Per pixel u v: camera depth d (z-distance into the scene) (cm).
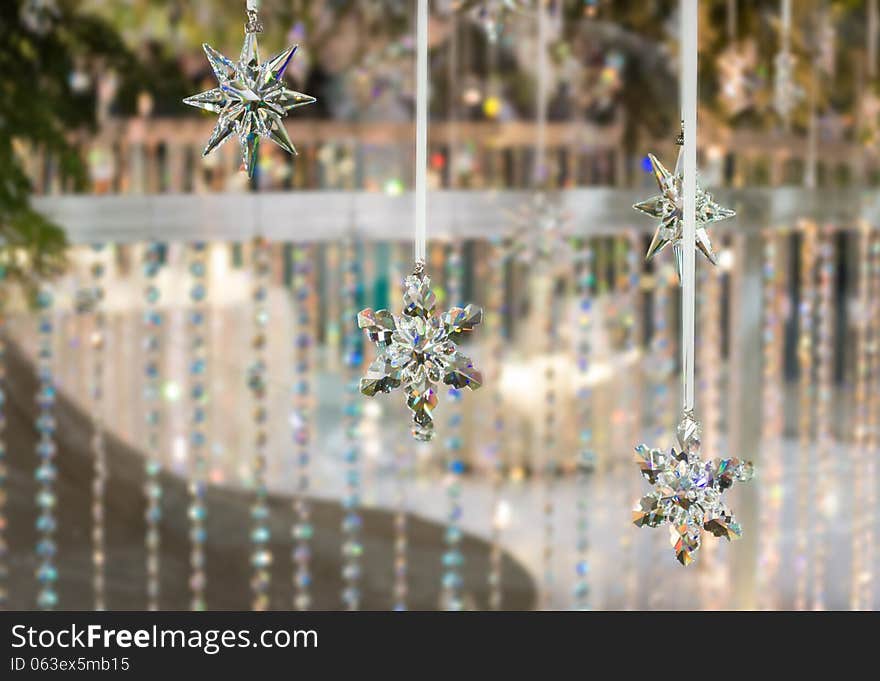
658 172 129
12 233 224
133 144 265
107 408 362
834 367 482
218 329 393
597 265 340
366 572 351
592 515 410
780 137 276
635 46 288
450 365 121
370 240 242
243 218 234
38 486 329
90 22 252
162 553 327
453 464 276
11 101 238
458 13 282
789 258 365
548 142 300
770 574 318
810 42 275
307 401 283
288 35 277
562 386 444
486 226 248
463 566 363
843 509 375
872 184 282
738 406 281
